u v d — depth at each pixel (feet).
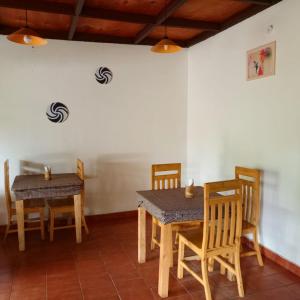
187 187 9.53
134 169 15.01
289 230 9.64
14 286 8.78
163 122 15.34
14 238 12.39
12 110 12.96
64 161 13.84
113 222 14.30
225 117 12.63
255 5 10.33
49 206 12.20
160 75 15.07
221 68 12.78
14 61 12.80
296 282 9.00
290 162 9.48
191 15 11.30
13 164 13.16
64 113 13.64
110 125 14.40
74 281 9.05
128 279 9.16
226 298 8.20
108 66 14.12
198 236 8.84
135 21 10.91
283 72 9.60
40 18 11.31
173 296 8.29
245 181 10.28
